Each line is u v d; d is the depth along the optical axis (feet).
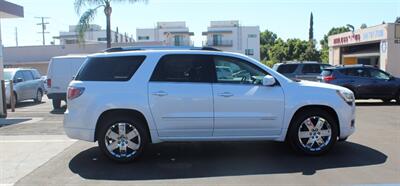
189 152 26.07
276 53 247.09
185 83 23.56
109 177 21.07
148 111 23.22
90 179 20.80
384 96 57.26
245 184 19.54
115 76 23.67
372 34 91.71
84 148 27.73
